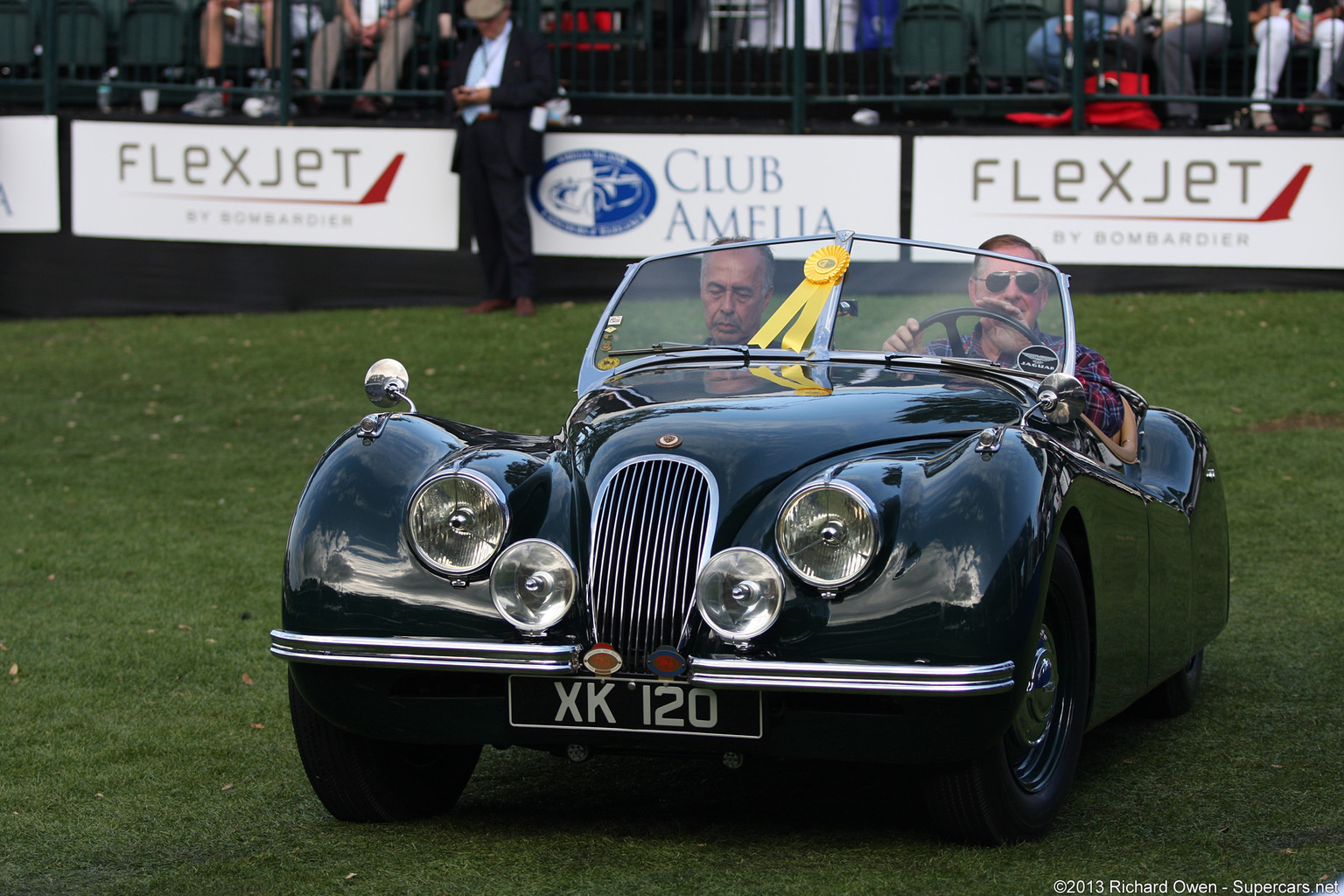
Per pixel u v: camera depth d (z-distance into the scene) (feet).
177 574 67.72
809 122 125.18
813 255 43.93
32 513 80.02
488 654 32.42
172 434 97.35
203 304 129.70
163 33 129.39
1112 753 42.65
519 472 34.86
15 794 38.88
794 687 30.81
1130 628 38.99
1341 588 62.08
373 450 35.91
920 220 119.65
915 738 31.04
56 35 128.88
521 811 37.60
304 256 127.85
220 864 32.91
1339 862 31.78
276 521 78.18
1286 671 51.19
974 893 29.84
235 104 132.57
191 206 128.67
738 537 32.86
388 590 33.45
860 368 40.91
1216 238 117.50
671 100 123.85
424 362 110.22
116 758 42.32
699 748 32.40
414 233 126.31
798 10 120.57
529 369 107.34
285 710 47.65
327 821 36.65
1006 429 33.86
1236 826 34.86
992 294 42.63
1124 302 116.78
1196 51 119.75
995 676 30.53
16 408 104.42
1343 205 116.16
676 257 44.98
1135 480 43.19
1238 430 89.25
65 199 130.11
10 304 131.44
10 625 58.70
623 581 32.65
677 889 30.42
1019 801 33.14
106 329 126.62
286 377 109.50
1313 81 117.80
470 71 119.03
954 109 122.52
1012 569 31.04
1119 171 117.50
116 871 32.73
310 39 125.90
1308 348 104.68
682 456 34.09
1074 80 118.21
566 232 123.24
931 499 31.81
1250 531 71.72
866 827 35.27
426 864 32.65
